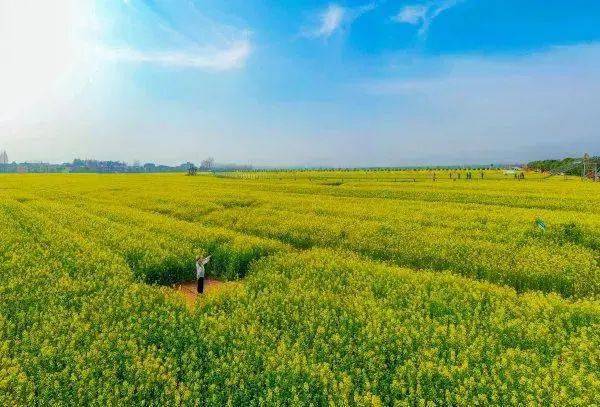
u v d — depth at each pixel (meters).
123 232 21.06
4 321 9.23
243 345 8.45
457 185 61.91
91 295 11.21
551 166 141.38
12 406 6.46
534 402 6.32
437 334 8.84
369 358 7.91
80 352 8.08
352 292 11.90
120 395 6.89
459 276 13.66
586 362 7.77
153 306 10.83
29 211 29.94
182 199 40.00
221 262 16.77
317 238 20.45
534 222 24.44
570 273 13.89
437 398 6.67
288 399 6.72
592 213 30.45
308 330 9.13
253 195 45.53
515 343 8.74
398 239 19.50
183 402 6.70
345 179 90.44
